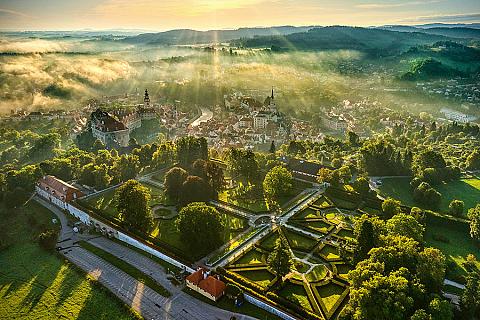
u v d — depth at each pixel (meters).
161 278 169.75
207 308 149.88
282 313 143.38
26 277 175.00
